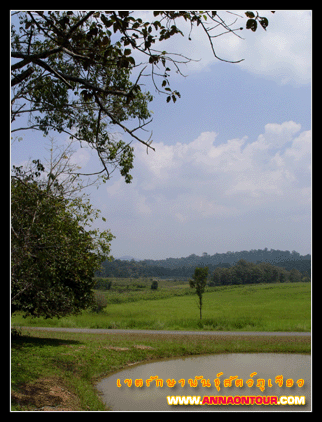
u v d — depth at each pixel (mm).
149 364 14492
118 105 8273
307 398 9891
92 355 13844
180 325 27484
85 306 15469
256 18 5680
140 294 85500
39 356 11688
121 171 9453
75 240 9070
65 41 6250
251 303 57094
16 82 6316
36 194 6656
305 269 179500
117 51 6531
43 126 8641
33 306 12258
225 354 16672
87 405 8648
